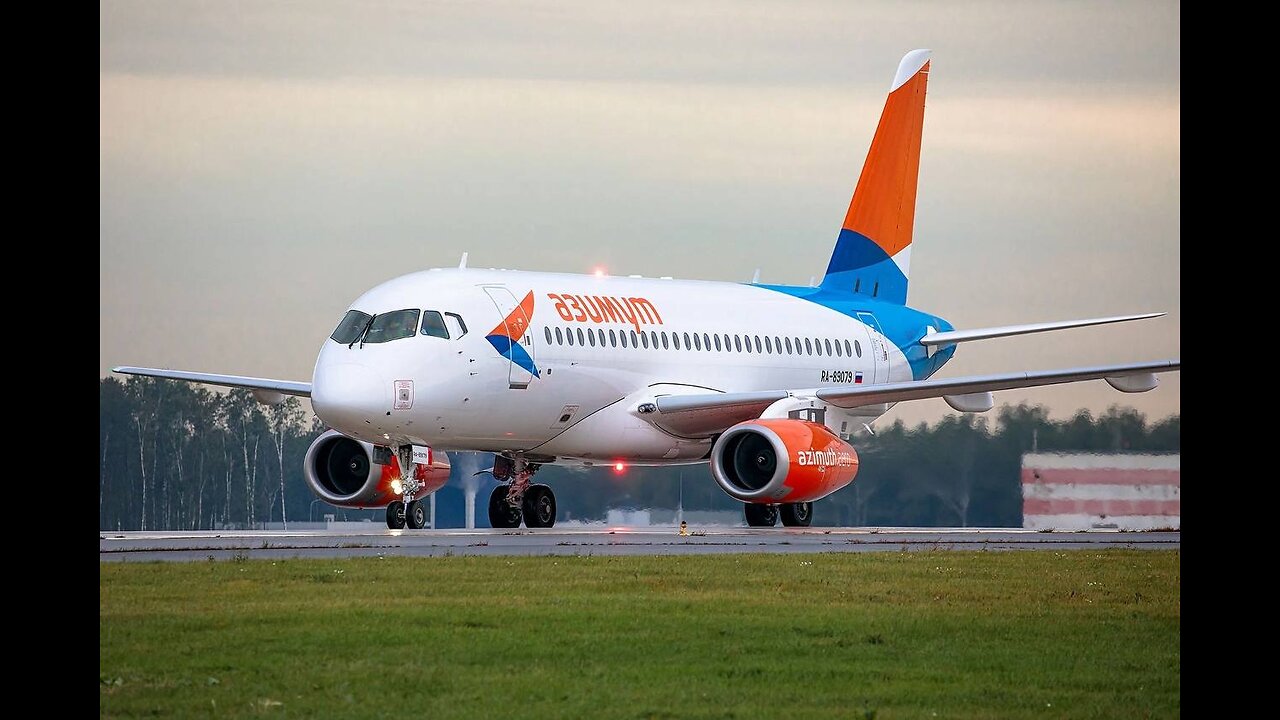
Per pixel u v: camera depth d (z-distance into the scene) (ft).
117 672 190.60
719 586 263.90
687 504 634.84
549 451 450.30
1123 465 591.37
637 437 458.50
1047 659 206.28
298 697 179.42
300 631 213.66
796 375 509.76
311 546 341.82
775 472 423.23
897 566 301.43
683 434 465.47
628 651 204.74
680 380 469.16
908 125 573.74
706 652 205.16
